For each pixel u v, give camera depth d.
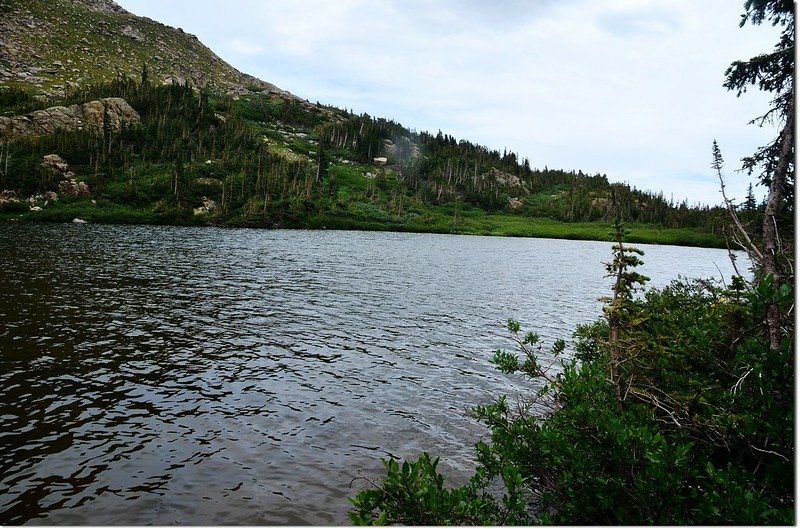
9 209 99.06
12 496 10.09
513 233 165.75
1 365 17.56
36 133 148.12
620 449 6.77
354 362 20.66
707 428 7.48
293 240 90.75
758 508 5.51
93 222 102.69
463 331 27.31
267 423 14.27
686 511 6.37
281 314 29.05
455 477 11.53
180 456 12.10
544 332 28.03
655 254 108.38
